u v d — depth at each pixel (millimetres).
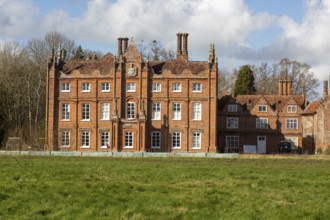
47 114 82062
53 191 24969
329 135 85438
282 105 93625
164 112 81000
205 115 80750
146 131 80250
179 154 66812
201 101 80875
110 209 20906
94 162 48719
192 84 81125
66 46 119062
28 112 102125
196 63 83625
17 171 35625
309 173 36219
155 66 83688
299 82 130250
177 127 80750
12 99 97312
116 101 81188
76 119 82188
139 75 81188
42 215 20172
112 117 80062
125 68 81688
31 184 27406
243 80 117625
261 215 20141
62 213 20297
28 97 99438
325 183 29875
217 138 90000
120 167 40812
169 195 24391
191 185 28328
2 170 36250
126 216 19828
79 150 81750
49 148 81125
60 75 82812
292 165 47594
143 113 79875
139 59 81500
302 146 91625
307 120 91000
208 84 80750
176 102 81125
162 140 80812
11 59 105562
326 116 85875
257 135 92312
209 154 65250
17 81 99125
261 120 92625
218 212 20625
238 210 21000
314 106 90375
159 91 81375
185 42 85875
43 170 36781
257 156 64312
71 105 82500
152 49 110625
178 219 19578
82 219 19344
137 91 81312
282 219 19625
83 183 28031
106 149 80750
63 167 40312
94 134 81625
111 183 27953
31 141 87250
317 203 22719
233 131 92312
